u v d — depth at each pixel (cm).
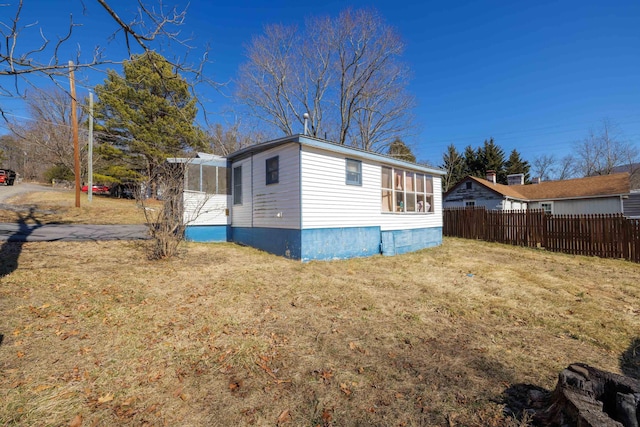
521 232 1265
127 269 611
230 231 1106
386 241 1018
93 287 490
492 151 3606
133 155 2141
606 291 596
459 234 1541
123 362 294
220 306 448
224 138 2208
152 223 735
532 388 267
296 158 806
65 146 2241
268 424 222
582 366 228
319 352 328
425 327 401
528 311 469
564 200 2056
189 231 1028
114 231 1105
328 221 852
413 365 305
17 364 280
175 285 534
